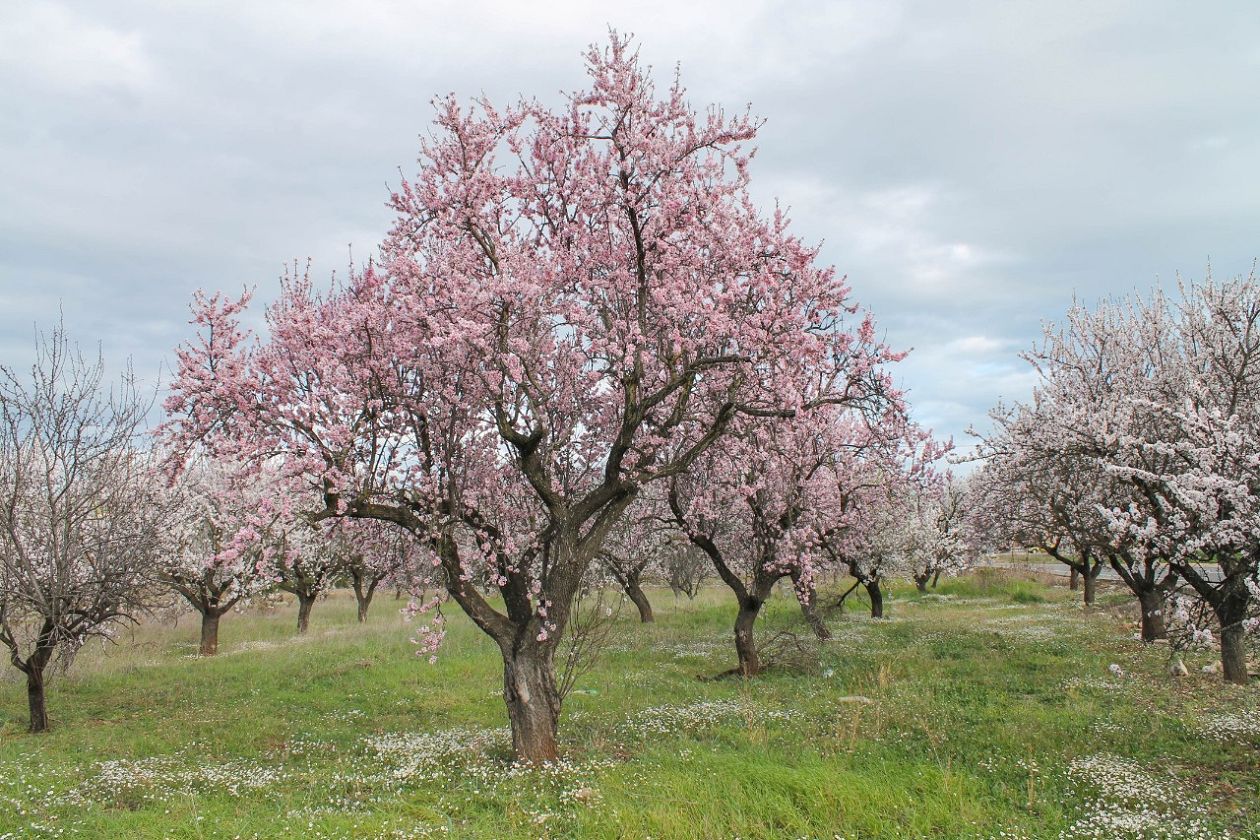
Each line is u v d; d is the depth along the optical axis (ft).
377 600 133.39
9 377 45.37
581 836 24.54
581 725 40.75
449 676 57.72
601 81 36.91
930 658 58.70
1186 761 30.55
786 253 39.11
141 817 26.71
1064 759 31.14
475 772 32.27
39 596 42.50
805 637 71.46
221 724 43.83
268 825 25.70
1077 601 101.35
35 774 32.53
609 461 36.45
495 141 38.75
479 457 41.09
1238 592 38.19
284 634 89.61
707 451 48.03
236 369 34.32
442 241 39.09
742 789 27.86
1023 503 62.75
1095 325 56.24
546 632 34.99
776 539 58.13
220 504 69.31
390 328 37.42
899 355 40.16
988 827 24.26
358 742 39.19
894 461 48.83
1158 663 52.16
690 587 108.17
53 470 45.75
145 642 76.33
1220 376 46.60
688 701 45.96
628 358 35.78
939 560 118.11
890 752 32.76
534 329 36.09
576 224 40.06
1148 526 39.34
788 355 37.91
